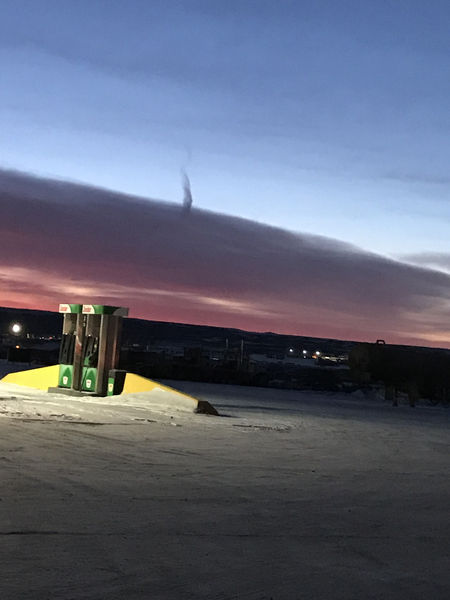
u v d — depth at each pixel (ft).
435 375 150.20
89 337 78.54
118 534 19.98
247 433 51.78
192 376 150.41
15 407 55.83
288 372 185.37
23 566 16.35
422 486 33.55
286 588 16.30
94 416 54.13
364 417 81.71
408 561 19.62
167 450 39.11
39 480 26.99
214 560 18.19
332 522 23.99
